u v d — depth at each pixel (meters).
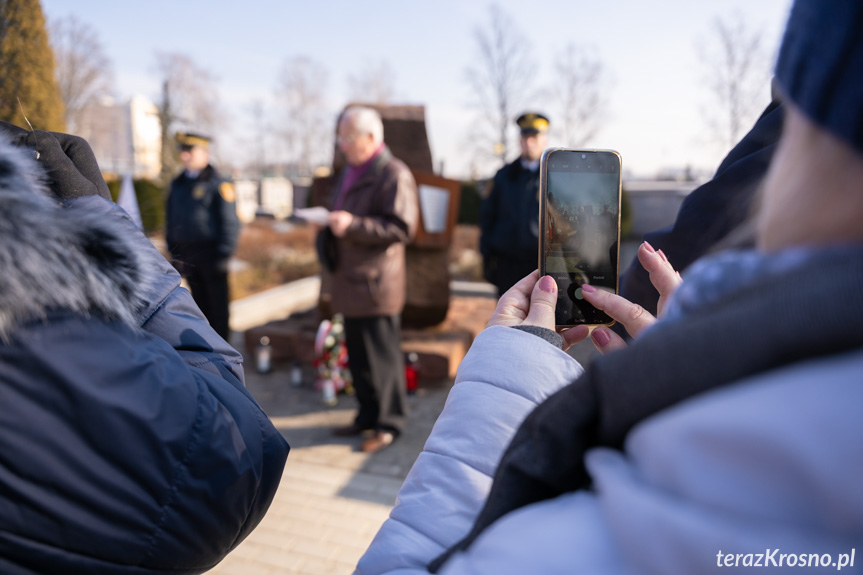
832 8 0.30
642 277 1.19
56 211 0.72
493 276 4.55
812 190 0.33
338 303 3.51
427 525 0.56
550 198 0.94
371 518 2.86
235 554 2.57
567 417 0.43
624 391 0.37
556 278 0.94
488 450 0.57
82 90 32.53
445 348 4.75
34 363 0.64
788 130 0.36
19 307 0.62
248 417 0.87
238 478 0.80
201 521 0.77
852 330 0.28
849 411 0.26
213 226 4.80
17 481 0.65
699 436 0.30
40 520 0.67
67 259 0.66
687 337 0.34
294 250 11.43
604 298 0.86
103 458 0.68
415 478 0.60
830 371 0.28
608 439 0.40
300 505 2.98
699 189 1.09
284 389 4.72
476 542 0.45
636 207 9.09
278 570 2.47
